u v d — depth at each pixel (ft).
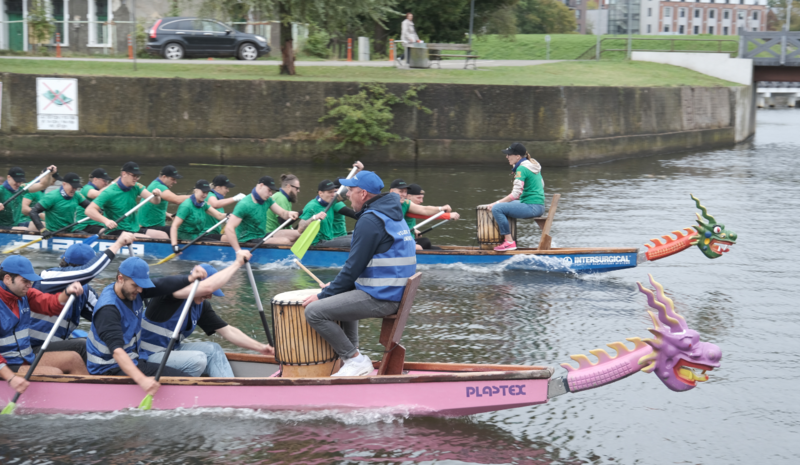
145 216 33.32
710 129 87.04
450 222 40.98
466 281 28.84
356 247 15.56
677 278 29.58
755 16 320.50
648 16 310.45
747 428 16.17
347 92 64.23
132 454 14.53
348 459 14.43
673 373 14.85
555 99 65.41
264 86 63.46
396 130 65.31
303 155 64.44
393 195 16.10
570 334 22.31
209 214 32.91
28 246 33.12
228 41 84.84
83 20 90.33
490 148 65.46
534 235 38.50
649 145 77.66
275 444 14.94
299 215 32.94
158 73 66.54
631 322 23.53
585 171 64.54
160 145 63.67
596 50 110.32
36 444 14.88
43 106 62.39
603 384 15.07
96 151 63.36
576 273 29.96
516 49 145.48
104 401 16.05
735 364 19.92
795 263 32.01
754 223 41.32
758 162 72.74
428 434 15.47
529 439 15.48
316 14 67.36
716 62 95.81
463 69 77.30
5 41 88.22
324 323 15.90
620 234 38.27
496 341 21.67
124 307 15.85
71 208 33.12
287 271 30.71
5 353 16.12
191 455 14.51
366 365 16.49
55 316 17.08
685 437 15.71
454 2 99.60
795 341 21.77
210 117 63.72
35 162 63.05
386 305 15.98
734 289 27.78
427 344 21.40
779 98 176.55
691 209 45.93
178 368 16.56
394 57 83.61
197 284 16.15
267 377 16.05
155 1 91.71
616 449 15.14
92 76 62.49
